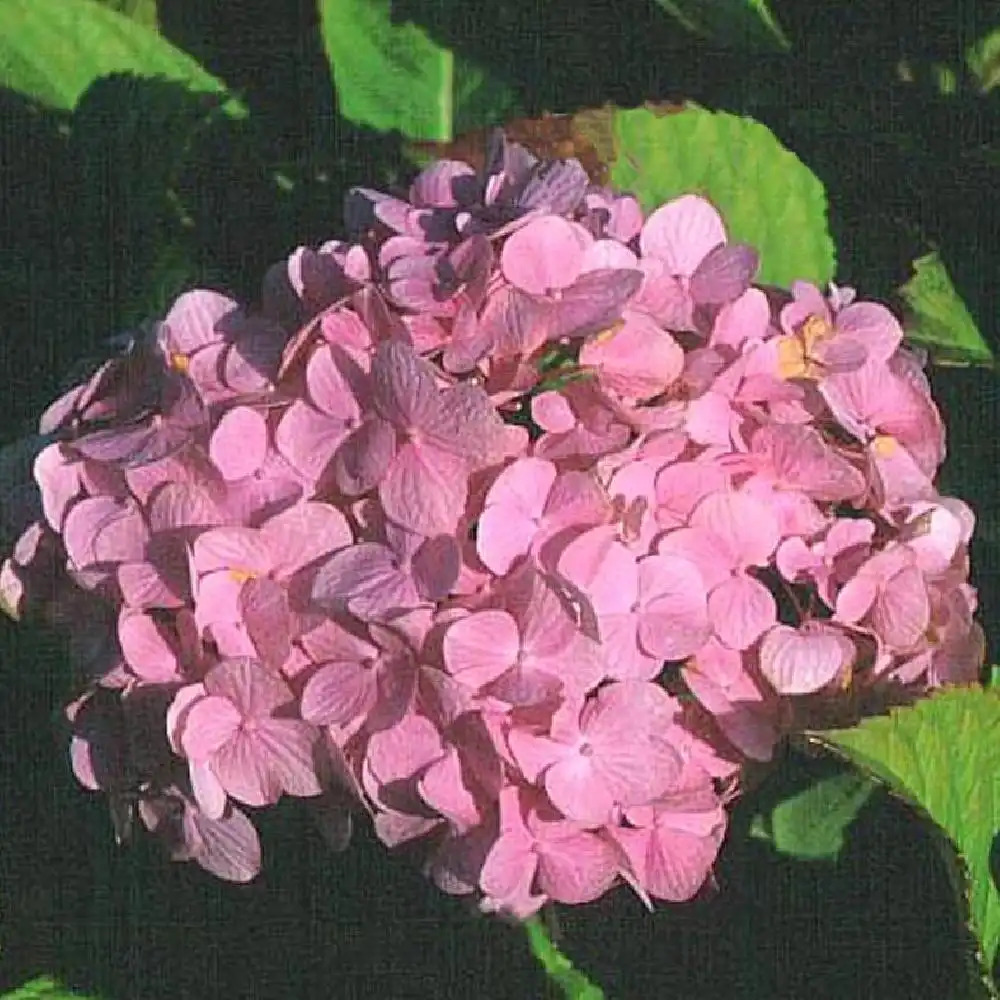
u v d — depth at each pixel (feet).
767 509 2.10
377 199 2.27
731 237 2.69
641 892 2.09
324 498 2.10
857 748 2.03
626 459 2.08
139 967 2.54
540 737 2.03
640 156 2.66
